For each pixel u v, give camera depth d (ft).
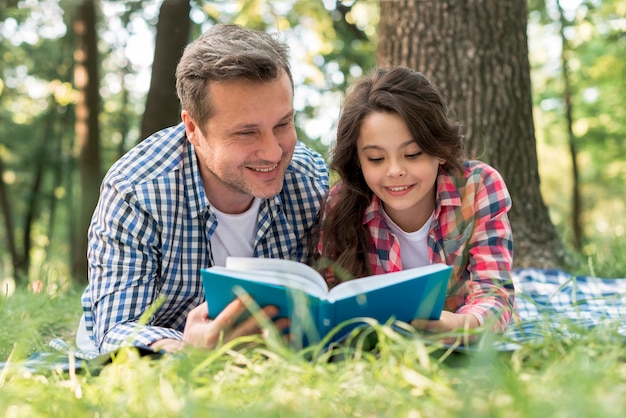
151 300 8.11
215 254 8.70
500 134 14.61
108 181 8.30
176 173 8.34
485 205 8.53
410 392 4.84
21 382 5.48
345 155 8.57
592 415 3.91
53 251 46.01
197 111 7.75
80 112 29.01
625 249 16.02
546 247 14.89
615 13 33.78
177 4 18.65
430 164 8.11
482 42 14.48
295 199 9.14
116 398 4.97
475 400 4.55
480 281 8.21
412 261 9.03
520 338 7.34
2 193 46.96
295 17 29.55
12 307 12.17
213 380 5.54
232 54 7.42
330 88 31.60
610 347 5.56
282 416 4.45
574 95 42.98
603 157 47.01
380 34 15.30
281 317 6.31
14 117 48.14
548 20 34.63
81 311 12.64
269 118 7.56
